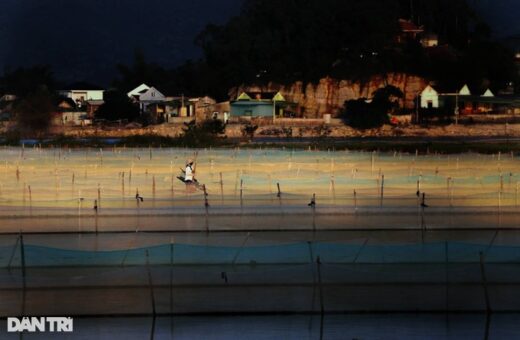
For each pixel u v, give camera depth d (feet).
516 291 144.87
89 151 383.65
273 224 206.69
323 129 552.82
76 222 208.64
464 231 201.36
